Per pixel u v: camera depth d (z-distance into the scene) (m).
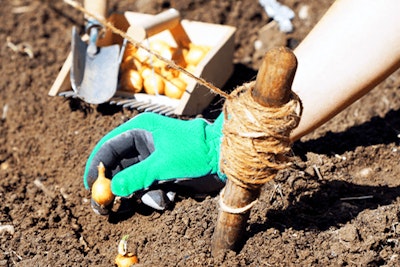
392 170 3.40
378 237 2.84
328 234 2.89
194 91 3.50
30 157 3.86
